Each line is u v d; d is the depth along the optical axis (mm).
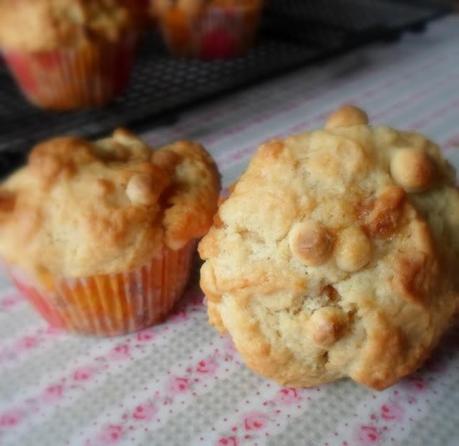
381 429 180
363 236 169
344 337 172
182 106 342
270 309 176
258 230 176
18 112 345
